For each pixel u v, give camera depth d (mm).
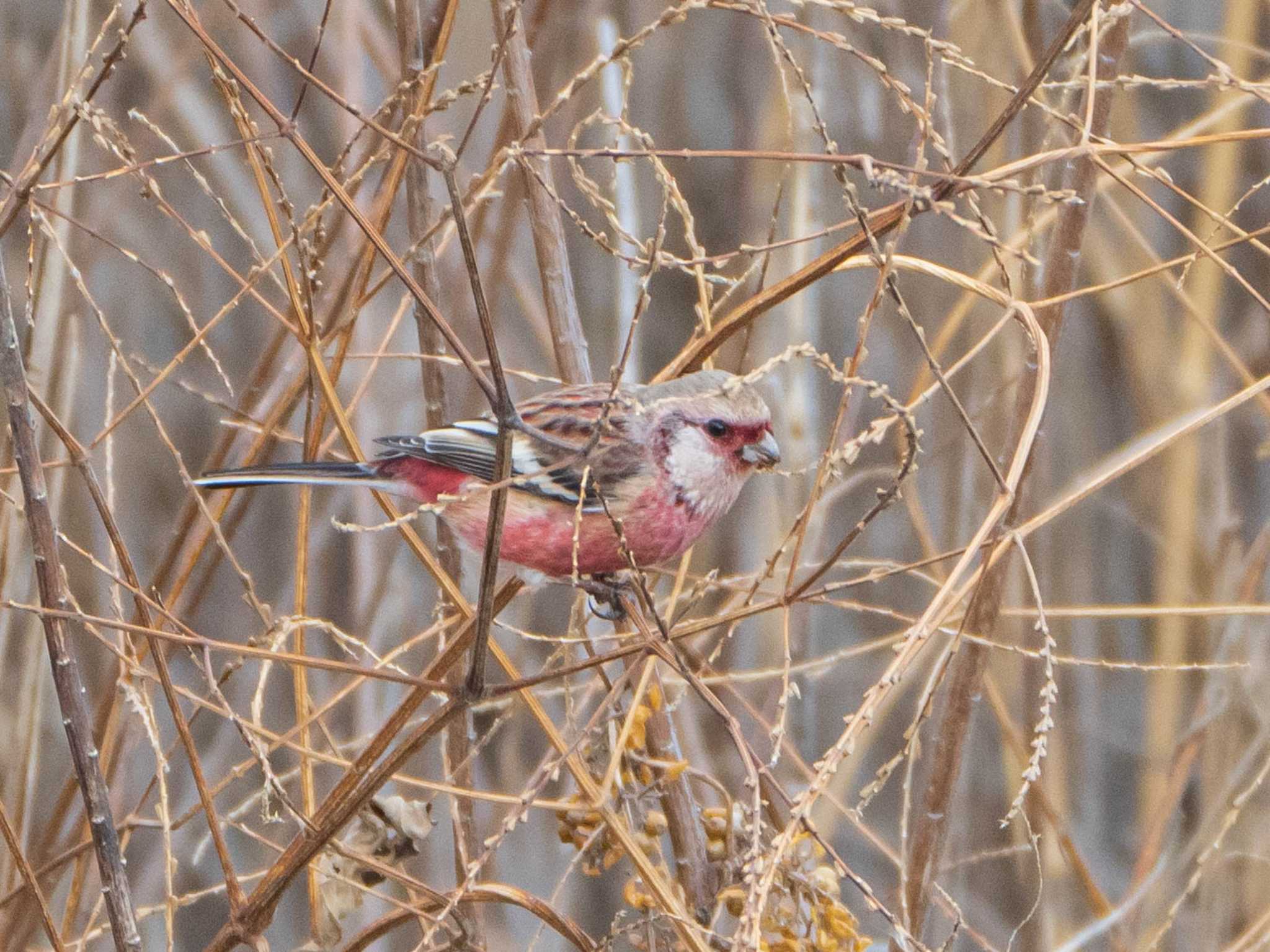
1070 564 13125
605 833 7020
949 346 12102
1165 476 11883
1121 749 14008
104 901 6383
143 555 13344
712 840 7203
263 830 12570
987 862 12484
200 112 12875
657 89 14258
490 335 5504
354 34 10312
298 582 7551
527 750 12695
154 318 14258
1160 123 13953
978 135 10992
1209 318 11820
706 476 8156
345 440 7590
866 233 5848
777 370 11289
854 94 12203
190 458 13914
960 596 5957
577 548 6102
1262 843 9930
